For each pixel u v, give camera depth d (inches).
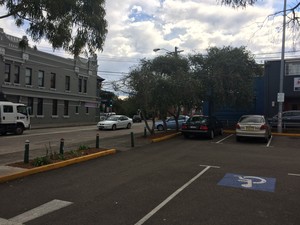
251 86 949.2
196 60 949.8
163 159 470.9
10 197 269.6
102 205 247.3
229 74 916.6
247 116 735.7
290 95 1053.2
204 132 742.5
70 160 426.3
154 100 755.4
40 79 1373.0
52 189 296.2
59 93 1481.3
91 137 847.1
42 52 1373.0
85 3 296.2
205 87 908.6
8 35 1205.1
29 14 289.4
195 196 271.7
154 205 246.8
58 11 284.7
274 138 781.3
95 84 1797.5
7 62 1192.8
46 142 716.7
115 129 1175.0
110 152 525.0
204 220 214.1
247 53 952.9
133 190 292.0
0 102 888.9
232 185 311.1
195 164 429.1
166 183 318.7
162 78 761.0
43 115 1387.8
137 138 752.3
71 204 249.9
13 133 933.2
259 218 218.8
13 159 450.3
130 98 768.3
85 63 1696.6
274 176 355.6
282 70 871.1
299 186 309.9
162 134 819.4
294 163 442.3
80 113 1658.5
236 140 730.2
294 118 972.6
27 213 228.8
